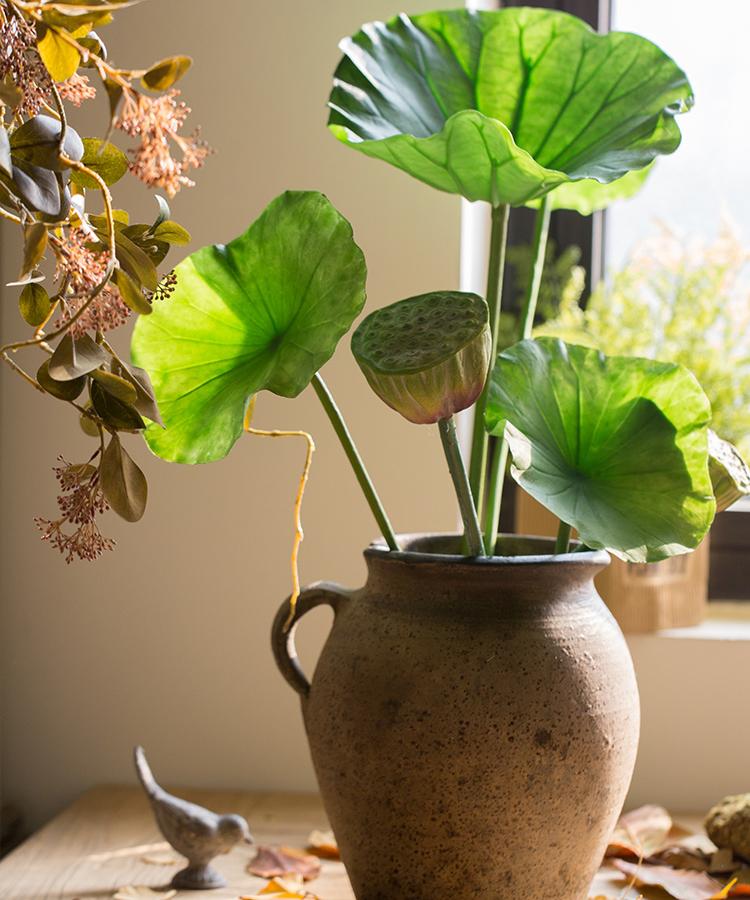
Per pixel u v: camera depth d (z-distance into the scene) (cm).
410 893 73
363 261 73
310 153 112
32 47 55
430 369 67
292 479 114
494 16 92
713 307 125
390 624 73
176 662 116
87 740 118
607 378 80
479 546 74
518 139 92
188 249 113
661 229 132
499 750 69
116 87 54
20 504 116
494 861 71
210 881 92
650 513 75
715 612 129
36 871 94
